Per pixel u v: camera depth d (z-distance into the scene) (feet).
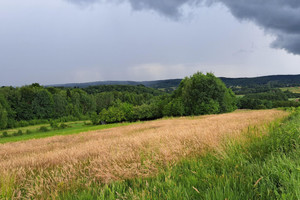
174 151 13.97
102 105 522.88
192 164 11.26
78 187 10.41
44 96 396.78
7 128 314.96
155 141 18.25
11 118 336.49
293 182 6.29
